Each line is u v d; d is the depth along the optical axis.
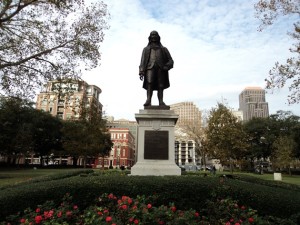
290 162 49.03
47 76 18.55
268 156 62.66
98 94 80.25
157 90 12.56
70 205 6.36
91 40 18.77
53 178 11.20
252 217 6.01
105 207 6.25
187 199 6.93
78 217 5.80
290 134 55.94
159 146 11.19
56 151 63.44
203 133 46.16
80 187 6.81
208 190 6.95
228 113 34.34
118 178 7.43
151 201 6.81
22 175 27.22
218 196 6.84
